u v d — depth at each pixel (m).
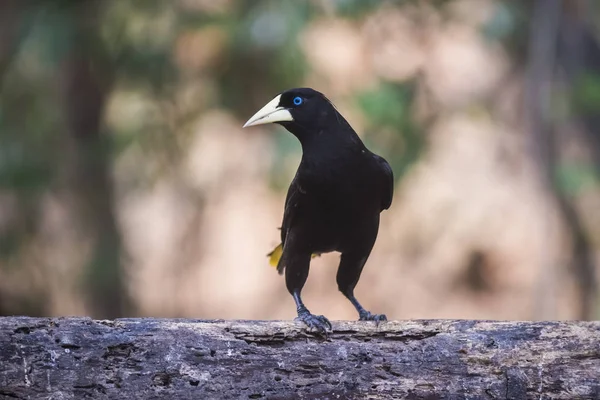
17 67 14.45
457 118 16.89
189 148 16.11
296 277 8.04
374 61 15.22
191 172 18.05
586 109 13.59
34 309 17.23
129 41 13.76
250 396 6.53
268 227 19.55
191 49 14.13
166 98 14.25
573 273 16.55
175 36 13.64
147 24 13.68
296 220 7.94
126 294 15.54
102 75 14.20
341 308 18.58
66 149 14.76
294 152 12.59
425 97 14.77
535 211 17.31
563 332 6.68
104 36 13.63
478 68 16.48
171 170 16.27
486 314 17.53
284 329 6.64
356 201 7.68
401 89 13.58
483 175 17.80
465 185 17.84
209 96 14.17
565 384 6.58
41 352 6.38
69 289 16.73
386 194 8.05
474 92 16.41
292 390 6.57
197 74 14.14
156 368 6.47
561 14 14.45
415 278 18.16
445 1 14.20
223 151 18.62
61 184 14.92
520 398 6.58
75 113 14.65
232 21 12.81
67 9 13.00
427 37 15.23
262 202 19.52
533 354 6.64
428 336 6.71
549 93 13.53
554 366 6.61
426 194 17.94
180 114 14.62
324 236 7.89
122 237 15.52
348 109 13.83
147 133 14.83
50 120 14.67
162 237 19.56
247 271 19.44
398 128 13.18
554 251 14.84
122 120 15.34
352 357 6.64
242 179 19.00
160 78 13.91
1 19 13.70
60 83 14.59
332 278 18.92
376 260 18.45
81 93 14.55
